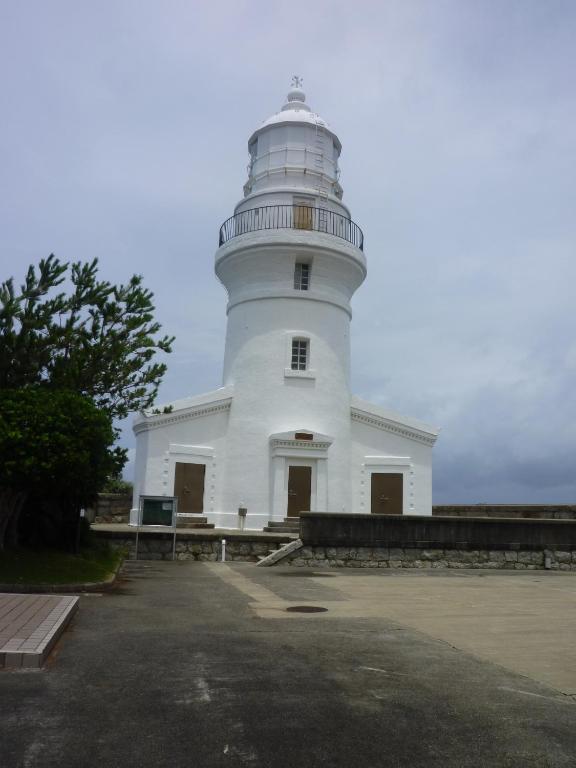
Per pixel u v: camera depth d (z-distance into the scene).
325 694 6.46
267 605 11.68
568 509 25.30
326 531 19.75
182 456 25.94
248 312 27.41
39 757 4.85
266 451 26.00
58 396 13.84
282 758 4.95
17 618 8.84
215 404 26.64
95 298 16.11
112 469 15.70
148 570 17.00
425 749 5.20
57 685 6.53
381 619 10.62
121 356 16.12
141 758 4.88
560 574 19.22
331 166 29.19
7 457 12.93
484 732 5.59
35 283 15.34
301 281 27.70
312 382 26.62
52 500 16.73
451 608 11.99
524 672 7.57
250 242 26.88
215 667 7.32
